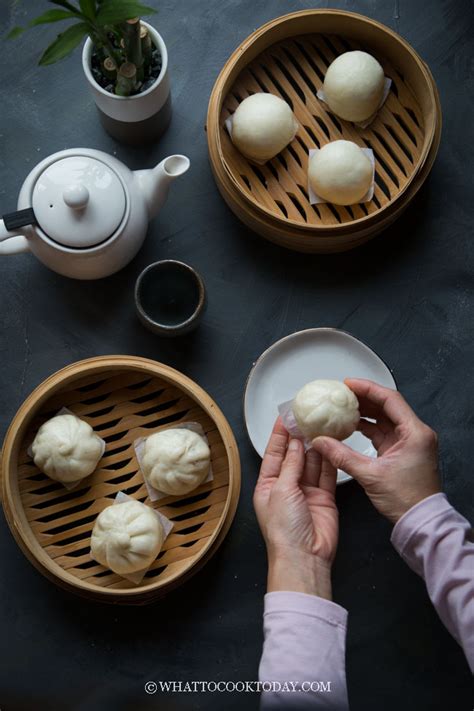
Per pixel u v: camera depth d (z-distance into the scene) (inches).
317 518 37.7
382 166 46.6
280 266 47.6
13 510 40.7
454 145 47.9
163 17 48.2
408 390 46.9
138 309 42.4
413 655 44.4
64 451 41.5
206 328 47.0
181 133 48.0
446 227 47.7
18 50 47.8
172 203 47.7
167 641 44.5
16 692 44.1
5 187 47.4
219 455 44.3
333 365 45.9
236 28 48.3
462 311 47.3
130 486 44.1
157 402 44.8
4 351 46.7
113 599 41.3
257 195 45.4
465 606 33.9
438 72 48.3
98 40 39.0
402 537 35.6
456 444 46.3
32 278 47.1
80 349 46.8
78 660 44.3
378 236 47.6
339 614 33.4
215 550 42.9
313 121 46.3
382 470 36.1
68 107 47.9
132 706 43.9
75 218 39.4
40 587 44.9
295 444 37.5
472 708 44.0
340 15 44.2
